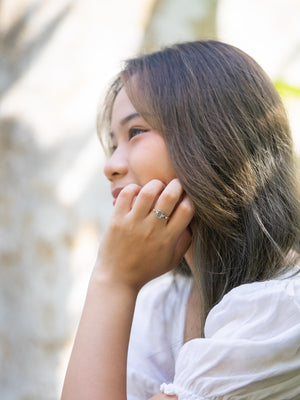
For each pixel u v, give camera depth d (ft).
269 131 3.91
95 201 7.22
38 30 7.30
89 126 7.23
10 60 7.31
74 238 7.16
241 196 3.65
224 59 3.89
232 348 3.04
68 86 7.24
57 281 7.18
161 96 3.71
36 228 7.20
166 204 3.53
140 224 3.56
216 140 3.64
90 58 7.28
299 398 3.13
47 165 7.22
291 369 3.03
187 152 3.60
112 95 4.42
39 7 7.30
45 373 7.20
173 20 8.02
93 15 7.36
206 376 3.08
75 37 7.29
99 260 3.65
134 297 3.59
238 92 3.82
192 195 3.56
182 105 3.68
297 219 3.90
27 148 7.24
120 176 3.81
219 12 9.43
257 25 10.27
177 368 3.25
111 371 3.32
